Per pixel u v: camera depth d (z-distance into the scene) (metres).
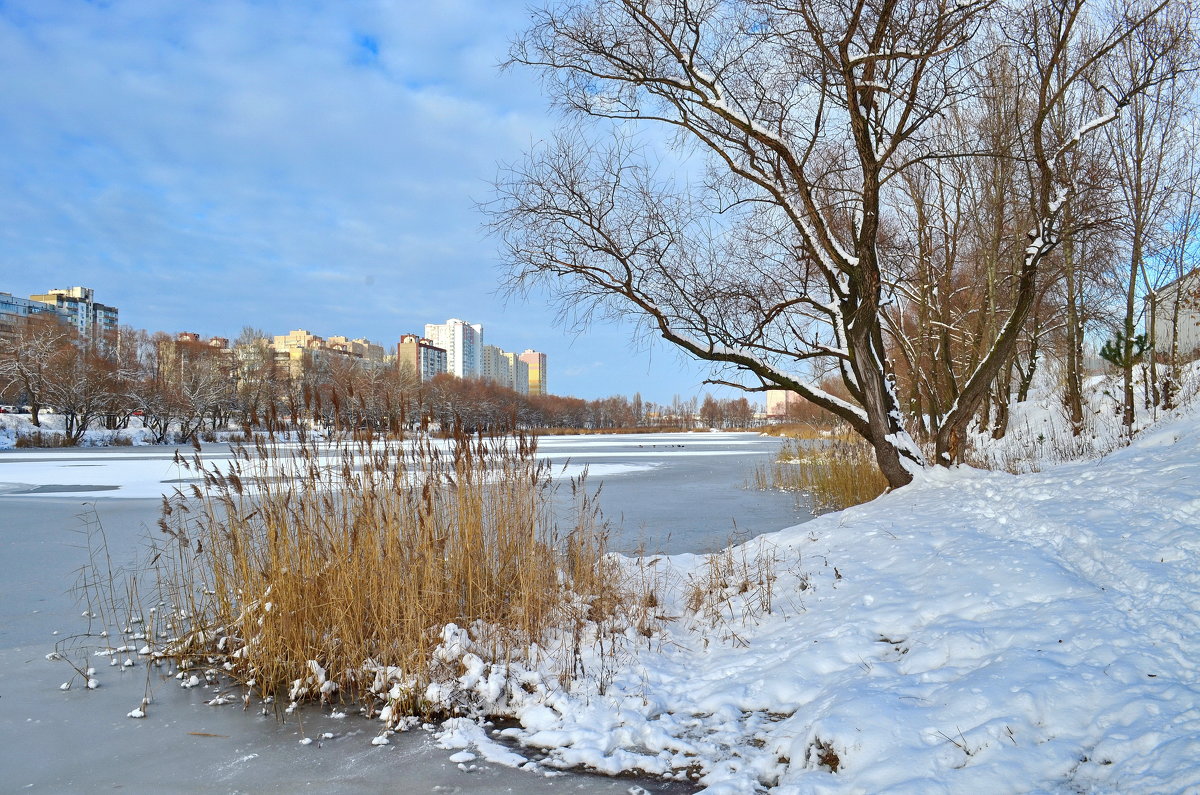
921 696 4.02
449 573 6.80
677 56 9.59
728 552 8.38
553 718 4.99
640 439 70.44
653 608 7.14
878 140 10.59
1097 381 23.23
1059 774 3.13
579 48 9.70
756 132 9.52
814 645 5.29
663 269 10.48
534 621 6.38
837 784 3.54
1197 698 3.30
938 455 11.05
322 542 6.39
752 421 133.00
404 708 5.30
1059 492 7.47
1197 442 8.48
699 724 4.73
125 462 32.84
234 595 6.63
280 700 5.68
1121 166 15.46
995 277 16.81
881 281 11.16
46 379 55.38
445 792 4.17
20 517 15.07
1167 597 4.36
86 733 5.06
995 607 5.01
